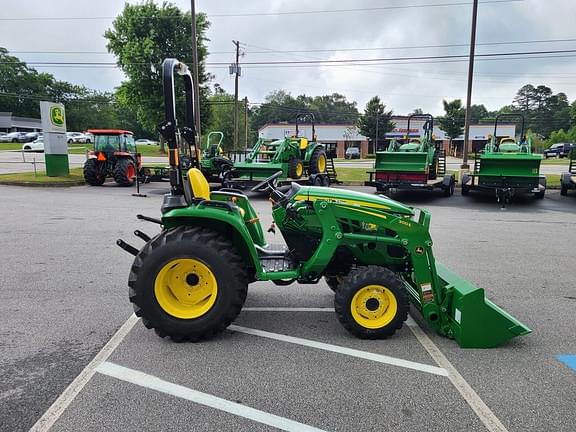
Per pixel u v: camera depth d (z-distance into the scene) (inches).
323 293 198.5
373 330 147.6
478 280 217.5
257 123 3831.2
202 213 142.9
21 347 141.4
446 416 106.9
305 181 581.9
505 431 101.6
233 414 106.7
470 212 449.7
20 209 417.7
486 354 139.9
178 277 145.4
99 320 163.3
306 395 115.1
